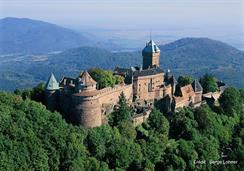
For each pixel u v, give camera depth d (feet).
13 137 587.27
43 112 654.12
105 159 636.89
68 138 623.36
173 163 632.79
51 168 589.32
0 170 533.96
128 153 633.61
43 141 602.85
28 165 565.94
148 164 625.00
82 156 615.98
